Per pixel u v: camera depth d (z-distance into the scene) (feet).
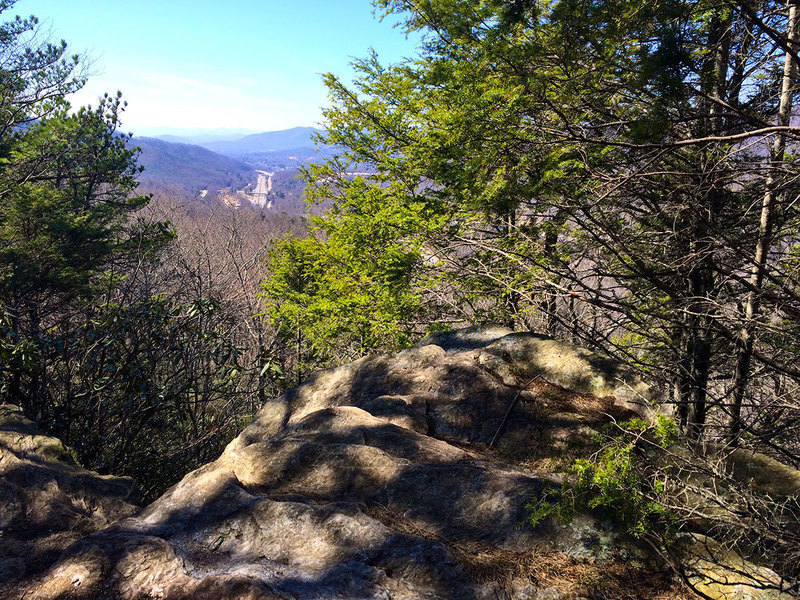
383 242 30.25
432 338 19.89
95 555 8.08
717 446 11.84
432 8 22.48
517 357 16.14
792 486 10.84
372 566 8.05
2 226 45.14
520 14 15.84
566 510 9.37
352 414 13.46
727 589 8.38
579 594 8.21
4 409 13.57
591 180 18.13
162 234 55.57
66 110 56.44
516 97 17.19
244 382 29.78
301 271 44.06
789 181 14.87
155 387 18.40
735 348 20.94
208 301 20.26
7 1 43.73
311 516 9.06
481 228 26.43
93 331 17.78
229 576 7.52
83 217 48.37
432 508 10.05
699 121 18.12
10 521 9.37
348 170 36.19
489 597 7.85
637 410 13.50
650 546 9.18
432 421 14.32
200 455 21.30
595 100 18.53
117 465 17.74
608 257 20.38
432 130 26.09
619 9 14.21
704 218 18.21
